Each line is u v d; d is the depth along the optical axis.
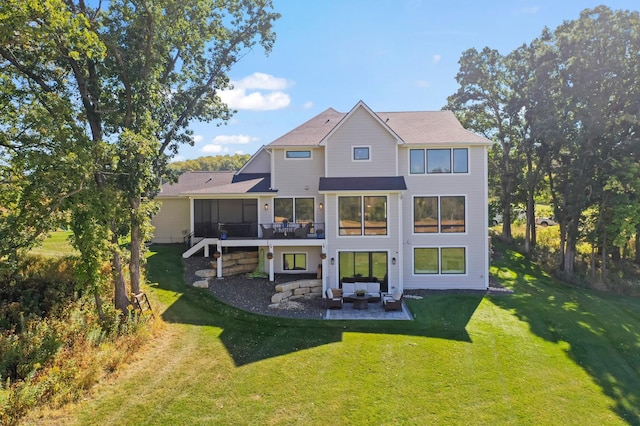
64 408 8.48
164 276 18.22
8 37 10.09
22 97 11.49
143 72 13.74
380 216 18.91
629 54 22.61
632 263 27.41
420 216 19.77
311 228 20.44
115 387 9.46
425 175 19.69
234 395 9.33
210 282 18.36
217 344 12.20
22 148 11.21
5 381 9.11
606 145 23.53
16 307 12.79
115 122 13.65
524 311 16.56
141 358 11.02
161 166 15.67
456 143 19.34
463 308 16.56
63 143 10.99
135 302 14.17
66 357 10.12
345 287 18.19
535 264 26.66
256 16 17.08
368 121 19.67
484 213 19.59
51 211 10.87
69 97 13.14
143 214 14.34
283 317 14.95
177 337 12.57
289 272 20.72
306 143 20.59
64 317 12.53
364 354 11.80
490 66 31.95
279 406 8.95
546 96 27.48
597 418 9.12
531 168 29.73
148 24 13.45
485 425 8.55
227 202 22.86
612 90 23.08
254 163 24.91
